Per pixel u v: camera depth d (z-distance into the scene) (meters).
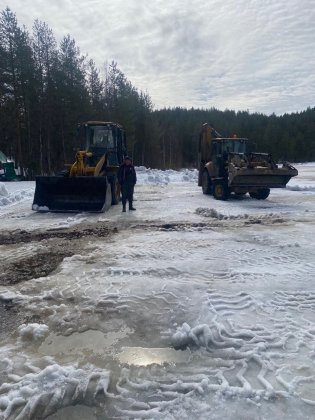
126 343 3.49
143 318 3.95
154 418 2.49
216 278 5.08
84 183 11.23
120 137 13.62
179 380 2.88
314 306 4.14
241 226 8.85
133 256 6.19
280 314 3.94
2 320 3.99
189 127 74.81
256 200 14.09
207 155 16.25
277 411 2.51
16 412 2.59
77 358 3.25
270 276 5.11
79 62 34.38
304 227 8.63
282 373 2.92
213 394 2.70
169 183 23.16
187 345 3.45
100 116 38.69
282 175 12.52
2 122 28.84
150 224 9.26
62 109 31.27
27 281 5.12
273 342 3.37
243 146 14.74
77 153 12.05
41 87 30.30
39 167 30.28
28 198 14.77
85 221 9.77
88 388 2.80
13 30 28.06
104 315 4.03
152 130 53.34
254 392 2.68
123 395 2.73
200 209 11.25
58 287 4.81
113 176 12.45
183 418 2.48
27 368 3.08
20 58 28.34
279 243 7.00
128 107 42.59
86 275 5.25
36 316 4.04
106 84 43.25
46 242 7.42
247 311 4.02
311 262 5.77
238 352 3.24
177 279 5.04
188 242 7.18
